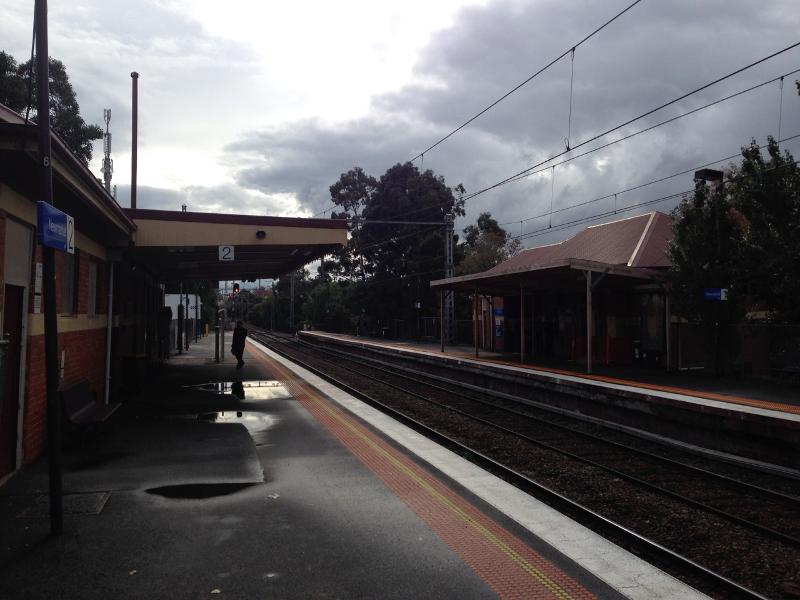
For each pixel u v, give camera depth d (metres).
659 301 19.53
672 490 8.45
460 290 26.44
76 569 4.63
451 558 4.93
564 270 17.89
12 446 7.29
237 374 19.88
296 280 84.81
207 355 29.72
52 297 5.23
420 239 45.94
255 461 8.01
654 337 19.66
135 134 24.95
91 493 6.52
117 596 4.21
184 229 14.86
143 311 19.30
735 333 16.45
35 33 5.31
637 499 7.81
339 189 56.53
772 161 14.98
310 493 6.64
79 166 7.17
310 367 23.00
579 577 4.62
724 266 16.31
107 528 5.48
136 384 14.77
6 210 6.65
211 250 16.12
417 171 48.53
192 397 14.24
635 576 4.65
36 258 7.67
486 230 56.84
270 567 4.71
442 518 5.89
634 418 12.95
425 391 18.84
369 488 6.87
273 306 85.56
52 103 28.31
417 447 9.15
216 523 5.66
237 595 4.24
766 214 14.99
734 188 16.23
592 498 7.87
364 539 5.31
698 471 9.25
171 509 6.04
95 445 8.94
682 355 18.33
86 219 10.45
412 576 4.59
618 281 19.36
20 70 24.50
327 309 64.44
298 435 9.80
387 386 19.48
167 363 24.38
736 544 6.23
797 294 14.65
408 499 6.48
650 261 20.59
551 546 5.23
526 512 6.15
